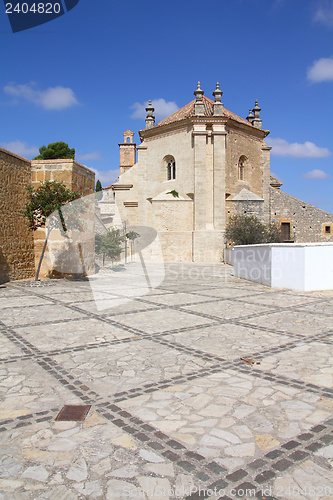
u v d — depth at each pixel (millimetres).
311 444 3018
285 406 3701
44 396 3965
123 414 3555
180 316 8062
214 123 31984
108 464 2770
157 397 3930
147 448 2977
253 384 4262
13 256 14375
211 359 5164
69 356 5301
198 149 31734
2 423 3393
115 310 8688
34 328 6910
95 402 3816
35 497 2420
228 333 6582
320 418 3451
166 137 34219
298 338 6211
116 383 4316
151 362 5043
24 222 15180
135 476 2627
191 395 3977
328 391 4051
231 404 3754
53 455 2889
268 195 36875
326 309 8805
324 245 12000
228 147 33188
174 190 33562
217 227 31766
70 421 3418
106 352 5488
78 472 2678
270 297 10820
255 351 5516
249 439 3098
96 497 2418
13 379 4434
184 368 4805
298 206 38031
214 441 3068
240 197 33469
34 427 3314
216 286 13750
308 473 2652
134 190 36094
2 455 2893
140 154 35625
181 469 2705
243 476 2617
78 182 16203
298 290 12227
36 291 11648
